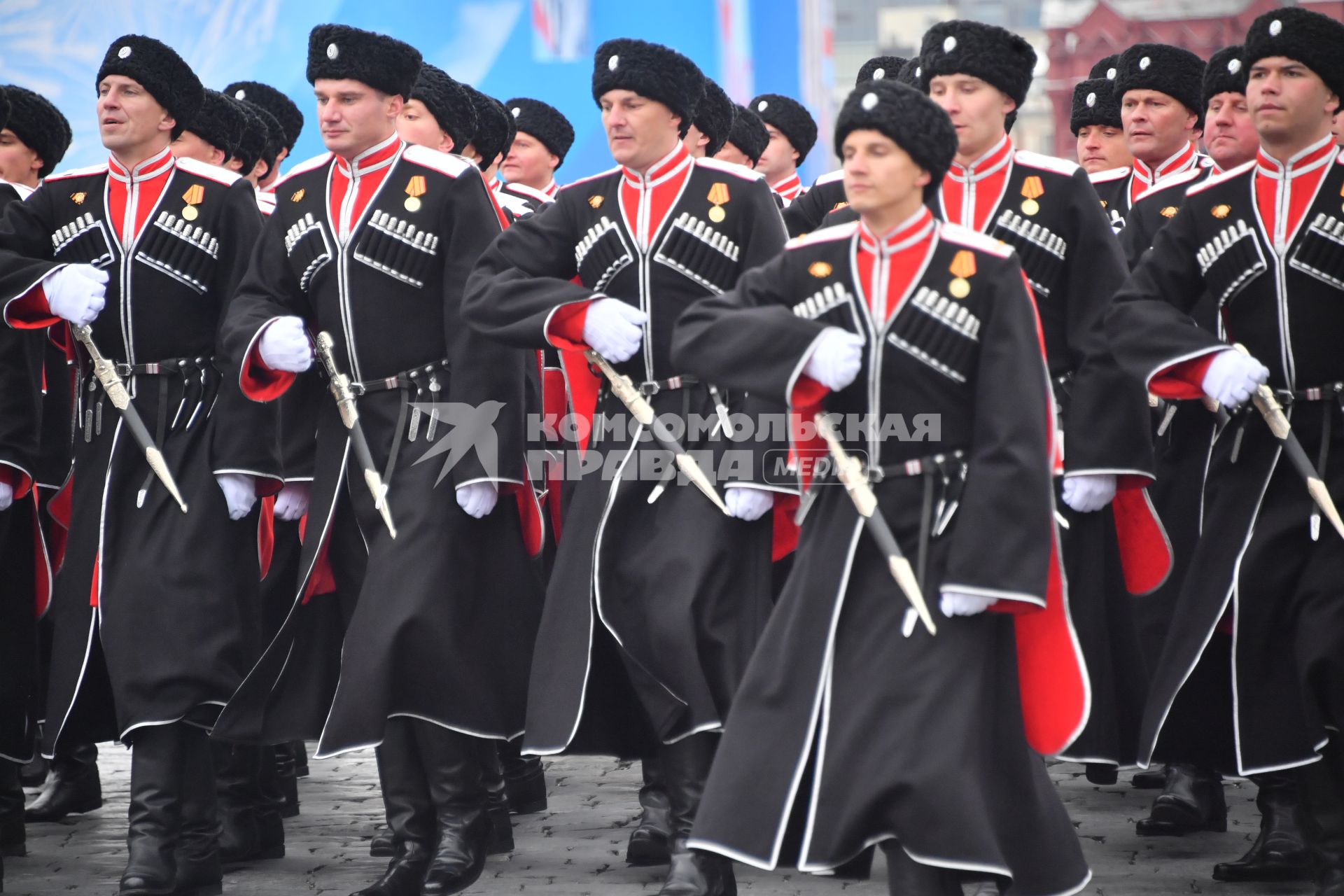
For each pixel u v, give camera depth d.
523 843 23.47
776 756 16.55
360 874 22.17
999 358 16.56
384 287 21.67
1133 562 22.19
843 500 17.08
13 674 22.78
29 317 21.48
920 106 16.62
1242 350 19.23
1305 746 19.64
